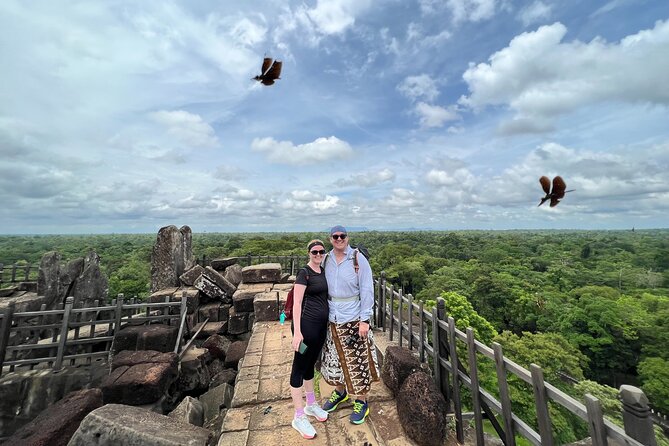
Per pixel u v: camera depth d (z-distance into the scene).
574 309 33.53
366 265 2.73
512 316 36.12
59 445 2.94
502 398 2.40
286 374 3.94
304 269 2.72
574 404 1.80
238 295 7.50
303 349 2.61
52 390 4.81
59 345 5.04
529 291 41.38
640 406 1.46
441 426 2.61
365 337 2.71
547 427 1.98
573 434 14.35
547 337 24.02
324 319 2.68
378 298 5.69
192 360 5.63
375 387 3.48
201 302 8.06
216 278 7.94
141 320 5.74
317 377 3.94
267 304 6.33
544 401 2.03
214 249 50.66
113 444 2.58
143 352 4.95
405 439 2.67
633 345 28.58
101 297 9.24
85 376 4.96
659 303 35.31
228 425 2.93
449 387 3.31
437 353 3.35
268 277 8.61
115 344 5.32
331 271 2.75
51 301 7.86
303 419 2.71
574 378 21.72
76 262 8.77
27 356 5.86
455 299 22.67
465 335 2.88
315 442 2.66
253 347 4.86
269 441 2.68
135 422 2.71
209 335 7.23
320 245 2.75
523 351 20.42
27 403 4.71
